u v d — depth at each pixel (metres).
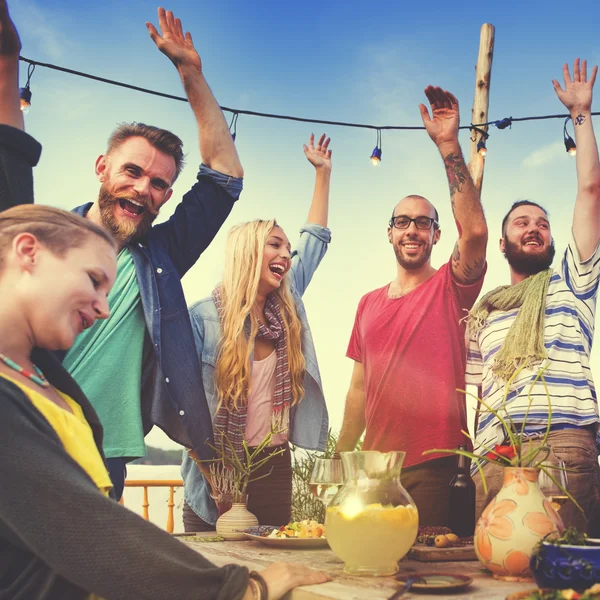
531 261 2.77
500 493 1.05
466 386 2.85
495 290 2.74
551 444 2.33
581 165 2.62
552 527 1.00
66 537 0.83
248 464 1.75
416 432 2.78
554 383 2.41
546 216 2.82
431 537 1.33
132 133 2.12
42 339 0.99
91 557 0.83
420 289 3.02
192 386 2.08
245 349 2.32
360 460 1.08
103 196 2.10
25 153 1.63
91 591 0.85
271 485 2.26
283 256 2.47
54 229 0.98
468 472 1.47
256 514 2.23
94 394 1.92
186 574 0.87
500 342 2.58
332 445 3.51
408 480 2.73
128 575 0.84
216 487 1.79
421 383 2.84
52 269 0.97
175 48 2.27
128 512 0.87
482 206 2.90
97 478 0.97
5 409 0.87
